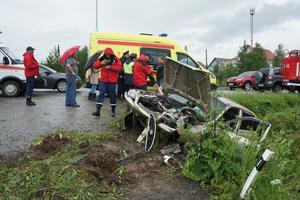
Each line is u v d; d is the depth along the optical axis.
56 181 5.41
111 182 5.92
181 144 7.26
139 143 8.07
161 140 7.61
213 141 6.57
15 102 13.88
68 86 12.54
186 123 7.56
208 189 6.12
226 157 6.32
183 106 8.71
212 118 7.24
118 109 12.38
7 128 8.90
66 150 6.99
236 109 8.48
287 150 7.11
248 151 6.31
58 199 5.05
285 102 15.97
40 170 5.75
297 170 7.59
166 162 6.86
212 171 6.32
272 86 31.00
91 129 9.08
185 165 6.53
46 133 8.45
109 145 7.80
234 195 5.88
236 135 6.82
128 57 14.70
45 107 12.46
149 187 6.01
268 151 5.50
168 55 16.78
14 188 5.24
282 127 10.94
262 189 5.97
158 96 9.09
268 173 6.29
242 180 6.00
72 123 9.69
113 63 10.56
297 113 13.29
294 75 25.36
